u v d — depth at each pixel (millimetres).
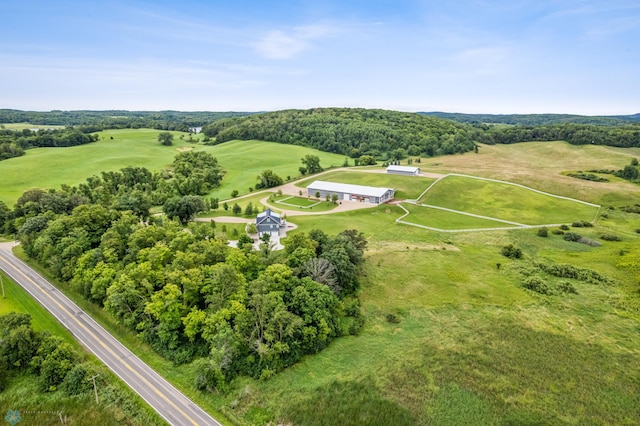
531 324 52344
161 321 47438
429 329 51625
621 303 57938
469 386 40625
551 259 75938
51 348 43812
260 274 53625
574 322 52844
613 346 47344
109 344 48875
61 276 64750
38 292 61594
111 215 79438
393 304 58562
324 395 40188
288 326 45219
